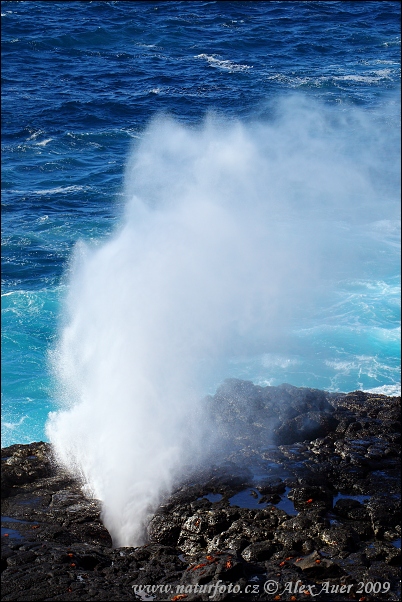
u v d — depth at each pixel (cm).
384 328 3916
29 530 1978
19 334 3931
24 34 10294
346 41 10650
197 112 7781
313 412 2462
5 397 3331
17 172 6425
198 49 10075
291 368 3516
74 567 1788
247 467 2206
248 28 11056
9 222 5397
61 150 6912
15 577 1738
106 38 10356
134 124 7519
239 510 1970
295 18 11612
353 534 1889
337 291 4312
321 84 8788
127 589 1706
